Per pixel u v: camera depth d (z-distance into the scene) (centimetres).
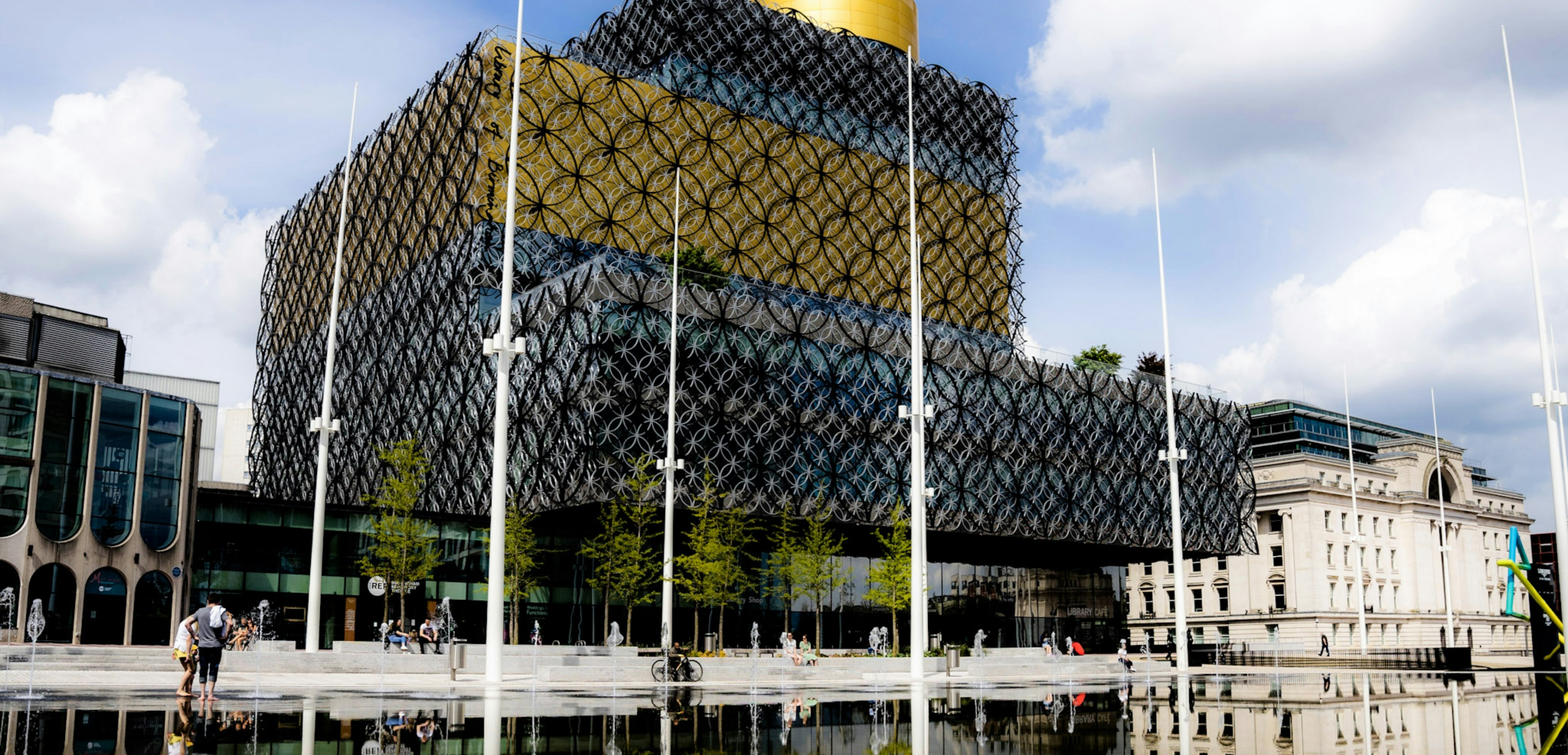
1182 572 5481
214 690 2450
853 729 1762
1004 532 7125
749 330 6284
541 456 5938
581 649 4512
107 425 4866
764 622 6981
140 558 4903
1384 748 1523
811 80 7975
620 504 5791
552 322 6022
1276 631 11869
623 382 5784
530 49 6731
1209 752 1443
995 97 9169
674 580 5512
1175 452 5691
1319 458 12556
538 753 1373
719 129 7394
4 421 4547
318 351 8675
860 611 7425
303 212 9319
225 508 5784
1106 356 9450
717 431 6034
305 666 3591
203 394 9681
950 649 4844
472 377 6481
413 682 3247
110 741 1431
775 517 6269
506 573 5962
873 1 9200
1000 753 1429
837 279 7781
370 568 5378
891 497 6631
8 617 4441
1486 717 2130
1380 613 12394
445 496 6638
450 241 6800
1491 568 14375
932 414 4178
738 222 7362
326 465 4462
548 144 6706
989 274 8781
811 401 6425
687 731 1703
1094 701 2627
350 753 1328
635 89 7088
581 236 6756
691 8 7494
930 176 8519
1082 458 7650
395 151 7831
